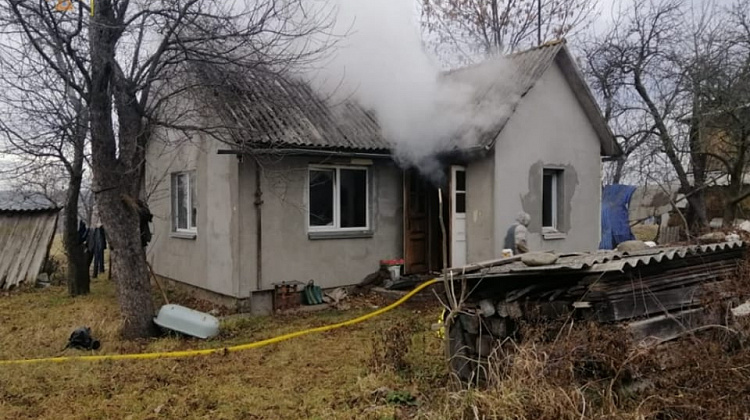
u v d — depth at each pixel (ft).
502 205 32.68
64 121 28.45
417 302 31.30
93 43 23.00
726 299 17.17
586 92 36.60
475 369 16.33
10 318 29.32
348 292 32.99
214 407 16.39
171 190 37.70
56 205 44.06
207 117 27.17
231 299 29.86
